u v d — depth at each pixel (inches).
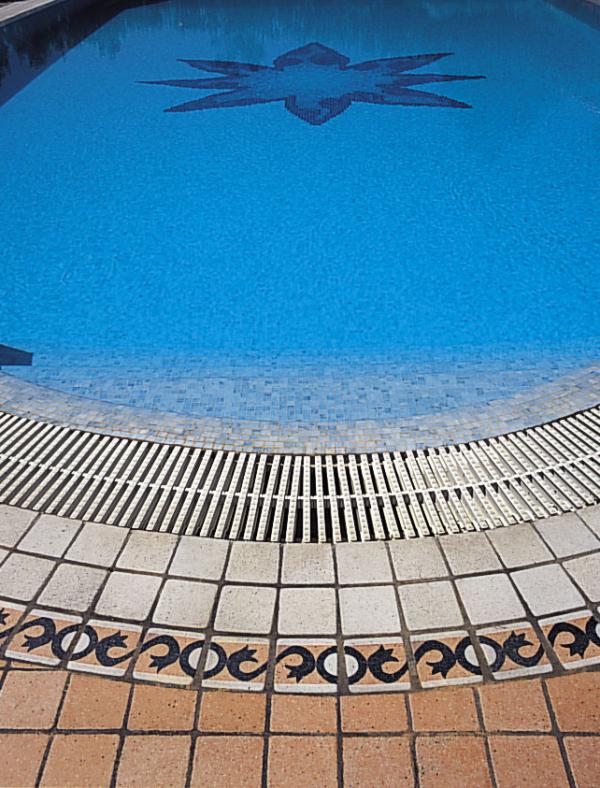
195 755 116.0
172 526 161.6
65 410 205.9
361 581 145.3
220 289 285.7
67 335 258.2
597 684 124.5
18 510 165.2
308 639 133.3
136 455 187.5
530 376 231.1
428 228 327.3
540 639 132.1
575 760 114.3
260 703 123.0
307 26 690.2
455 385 228.1
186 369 239.5
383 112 467.8
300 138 431.5
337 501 171.3
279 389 228.2
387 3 766.5
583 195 352.8
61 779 112.9
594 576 144.2
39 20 687.1
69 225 336.2
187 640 133.4
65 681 126.3
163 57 606.5
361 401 221.3
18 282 290.8
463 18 693.3
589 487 169.3
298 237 322.7
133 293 283.7
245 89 522.3
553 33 633.0
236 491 175.6
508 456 183.6
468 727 119.0
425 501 169.6
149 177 385.1
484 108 469.7
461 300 274.8
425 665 128.3
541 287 281.0
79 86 533.3
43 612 138.7
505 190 360.5
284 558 151.6
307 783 112.4
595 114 453.4
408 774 113.2
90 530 159.5
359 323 263.3
